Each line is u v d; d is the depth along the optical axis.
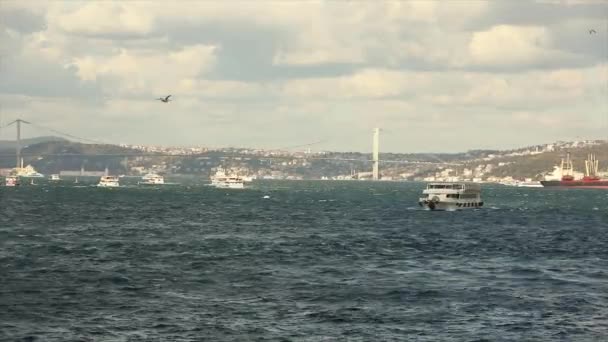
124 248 198.50
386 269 161.75
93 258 176.12
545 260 180.75
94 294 128.12
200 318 110.31
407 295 129.38
